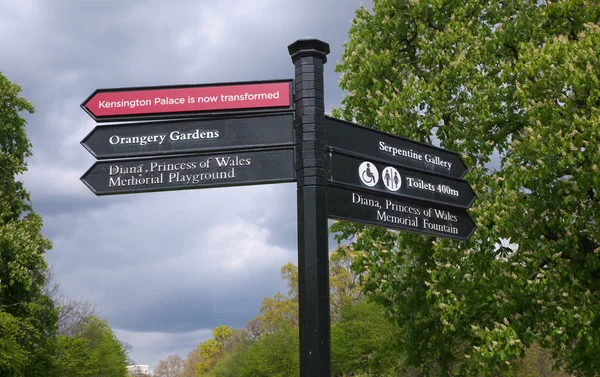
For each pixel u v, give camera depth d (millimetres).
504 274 13023
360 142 5531
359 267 15312
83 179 5273
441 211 6078
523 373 32656
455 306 13438
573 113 12031
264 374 58469
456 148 14961
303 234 4922
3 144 28328
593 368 12977
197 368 135625
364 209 5414
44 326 28969
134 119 5363
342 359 46656
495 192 13438
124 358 66188
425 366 17812
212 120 5324
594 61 11797
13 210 28000
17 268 25391
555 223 12688
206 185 5180
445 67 15398
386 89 15859
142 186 5227
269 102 5293
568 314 12258
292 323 72750
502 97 14672
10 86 28188
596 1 13289
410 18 16656
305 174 5047
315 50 5355
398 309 16641
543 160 12219
